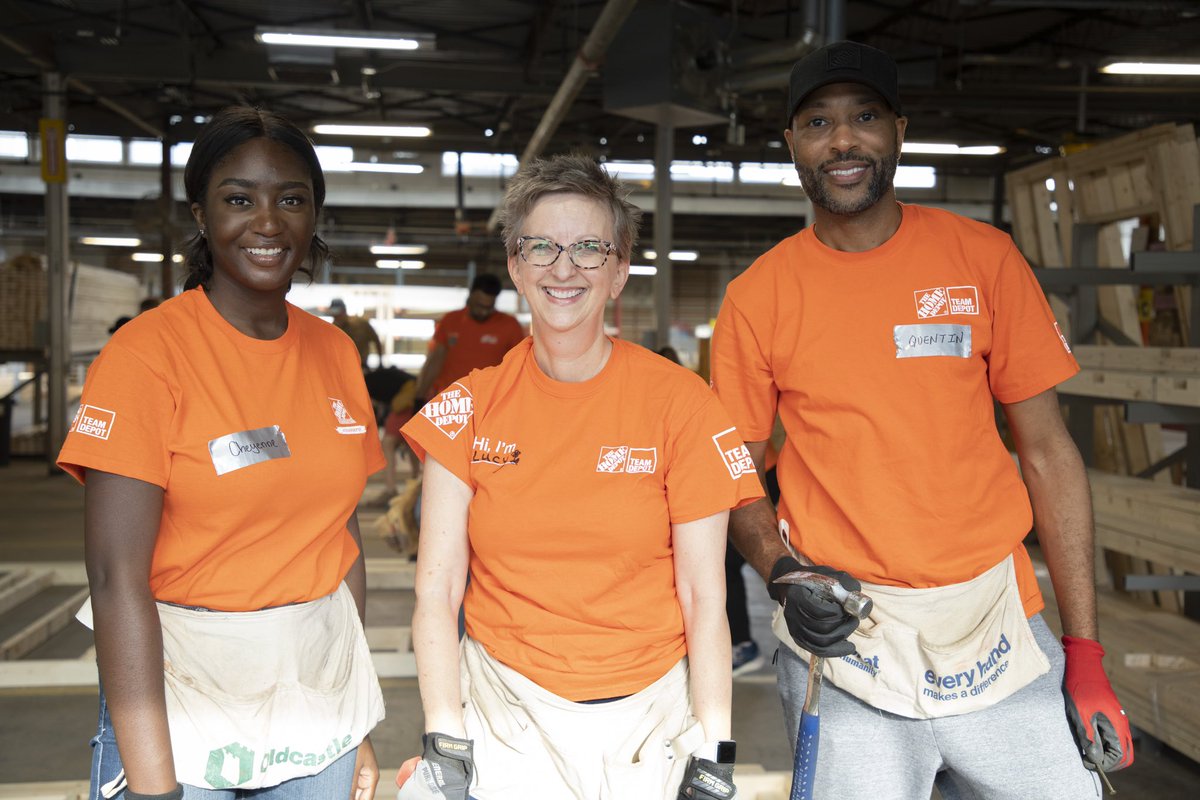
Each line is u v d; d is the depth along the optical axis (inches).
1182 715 128.5
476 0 385.4
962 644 69.1
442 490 64.9
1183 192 169.5
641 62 289.3
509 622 62.6
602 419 62.6
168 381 59.5
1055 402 74.4
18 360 415.2
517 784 61.1
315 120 470.6
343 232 981.8
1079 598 72.7
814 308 73.4
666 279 338.6
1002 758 69.5
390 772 123.3
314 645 64.6
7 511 325.1
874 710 71.4
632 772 59.5
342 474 66.0
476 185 922.1
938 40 434.0
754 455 79.4
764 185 912.9
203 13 403.5
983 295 72.4
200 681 60.5
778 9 392.2
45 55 388.2
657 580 63.3
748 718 156.7
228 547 61.5
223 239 62.7
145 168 897.5
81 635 195.8
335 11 398.0
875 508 70.7
